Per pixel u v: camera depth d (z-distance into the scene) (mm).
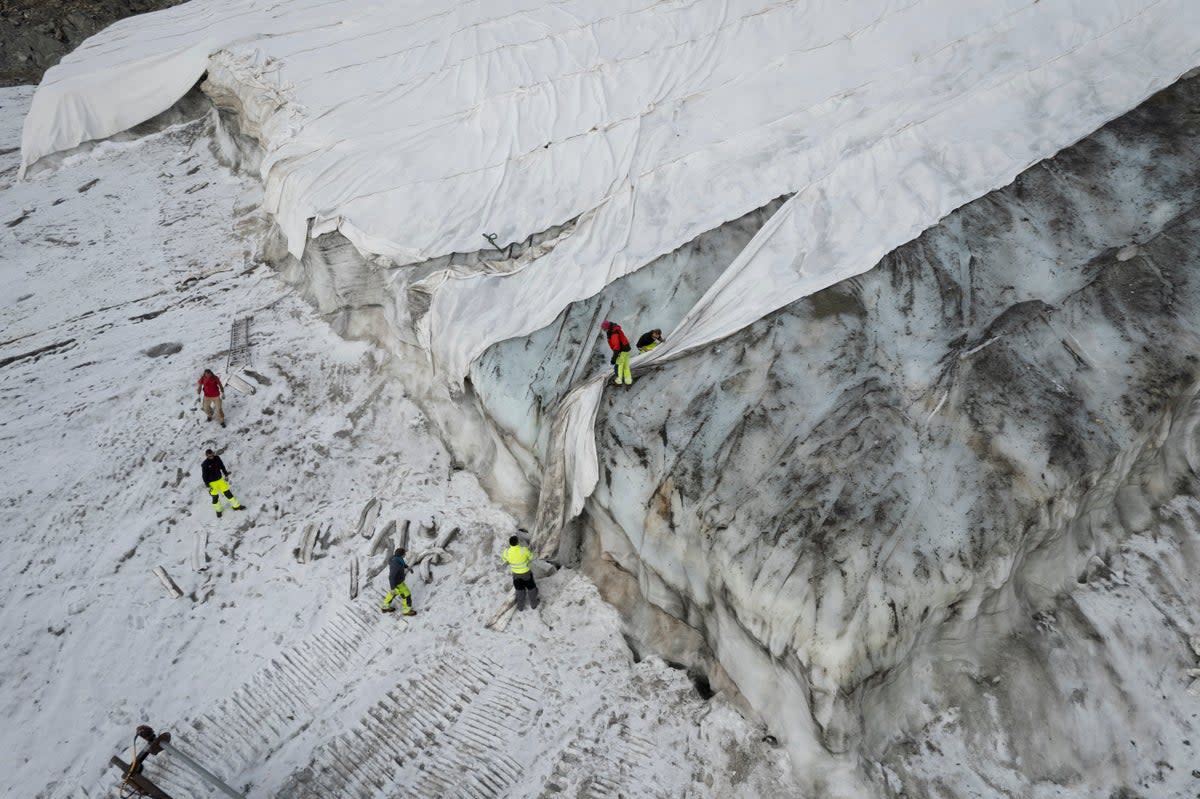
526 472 14000
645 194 16891
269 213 20219
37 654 12398
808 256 14648
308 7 26875
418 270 16484
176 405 16344
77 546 13961
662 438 12461
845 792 10070
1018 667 10836
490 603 12945
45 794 10859
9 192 24797
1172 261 13547
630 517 12211
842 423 12148
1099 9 18391
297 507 14641
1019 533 10859
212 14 28172
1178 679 11008
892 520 11031
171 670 12266
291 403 16328
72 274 21016
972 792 10070
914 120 16797
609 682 11781
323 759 11156
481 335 14758
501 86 20734
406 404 16219
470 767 10945
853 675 9906
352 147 19688
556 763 10898
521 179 18094
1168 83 16578
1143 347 12539
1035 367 12469
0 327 19344
